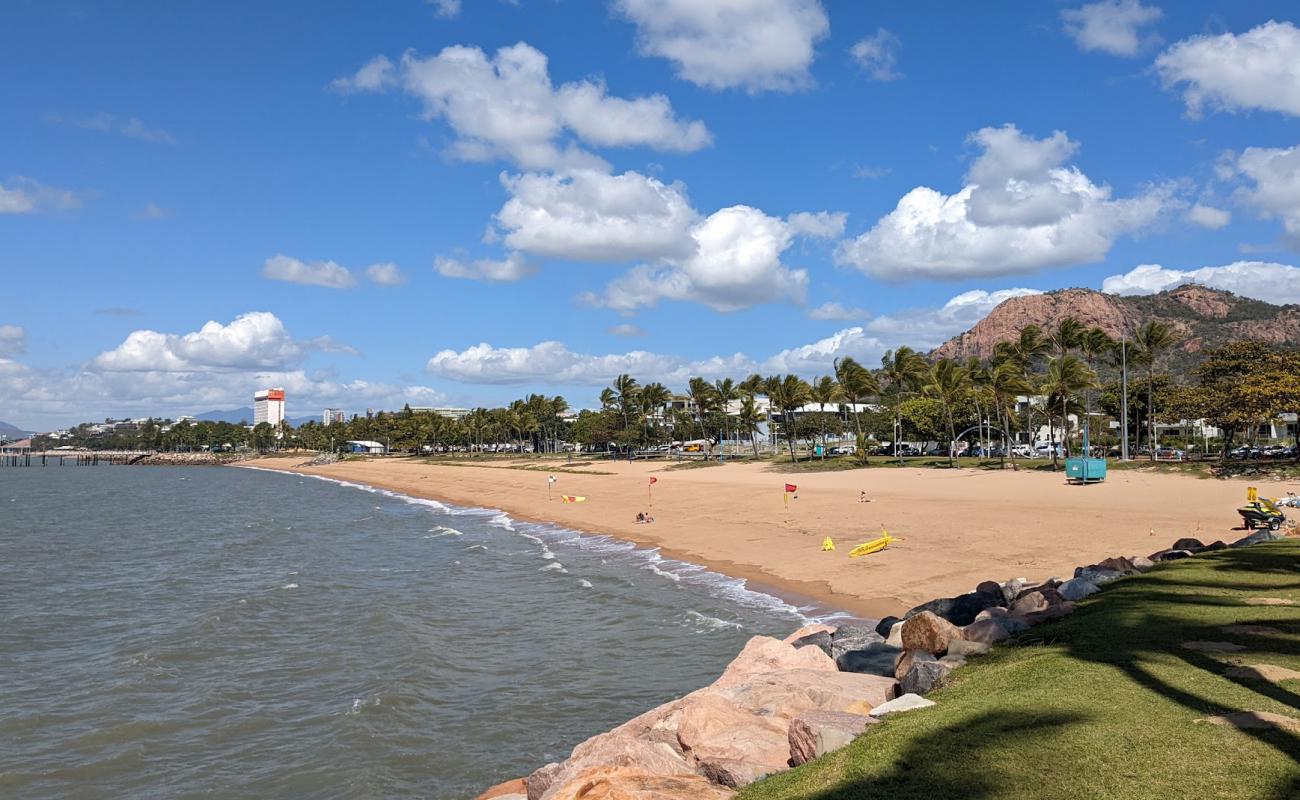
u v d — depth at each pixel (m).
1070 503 43.06
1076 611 12.87
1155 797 5.95
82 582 37.16
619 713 17.72
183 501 96.75
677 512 55.97
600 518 57.91
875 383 92.75
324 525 63.38
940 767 6.77
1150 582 14.49
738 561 35.25
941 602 16.19
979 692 8.94
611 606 28.06
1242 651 9.52
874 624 22.92
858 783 6.68
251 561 43.03
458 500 88.94
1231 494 42.94
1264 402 55.84
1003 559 29.11
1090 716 7.61
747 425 125.38
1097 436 104.62
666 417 153.38
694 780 7.91
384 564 40.88
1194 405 65.38
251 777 15.23
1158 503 40.72
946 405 86.06
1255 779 6.07
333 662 22.42
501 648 23.23
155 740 17.09
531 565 38.66
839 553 34.00
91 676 21.66
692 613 26.05
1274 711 7.40
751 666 12.90
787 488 50.19
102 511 81.62
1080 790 6.16
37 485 142.75
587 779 7.91
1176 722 7.31
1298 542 19.12
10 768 15.82
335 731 17.19
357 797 14.16
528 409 193.12
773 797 6.92
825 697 10.23
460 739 16.59
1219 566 15.80
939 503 47.00
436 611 28.42
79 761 16.14
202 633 25.83
